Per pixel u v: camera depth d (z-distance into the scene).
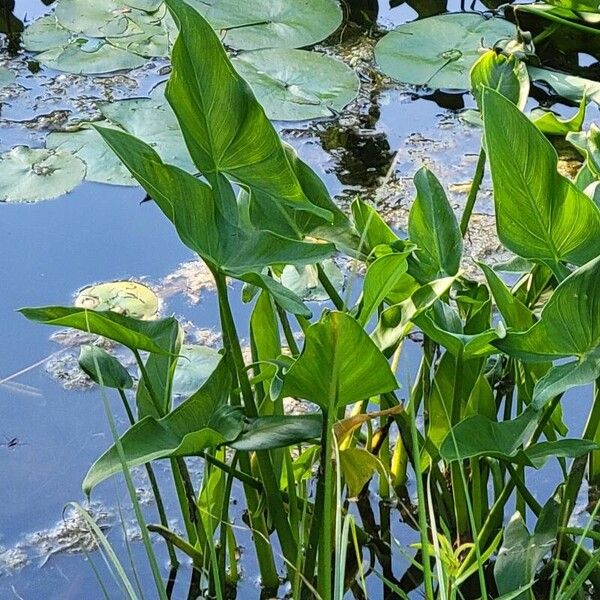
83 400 1.74
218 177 1.31
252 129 1.28
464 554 1.52
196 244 1.25
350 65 2.61
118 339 1.33
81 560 1.53
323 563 1.35
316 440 1.38
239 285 1.96
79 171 2.19
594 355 1.30
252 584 1.50
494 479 1.51
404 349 1.82
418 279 1.45
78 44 2.65
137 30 2.72
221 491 1.48
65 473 1.63
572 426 1.71
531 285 1.57
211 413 1.33
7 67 2.57
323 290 1.80
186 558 1.53
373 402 1.57
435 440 1.49
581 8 2.62
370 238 1.49
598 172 1.50
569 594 1.28
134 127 2.29
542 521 1.37
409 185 2.19
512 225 1.36
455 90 2.50
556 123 1.80
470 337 1.37
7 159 2.21
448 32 2.67
